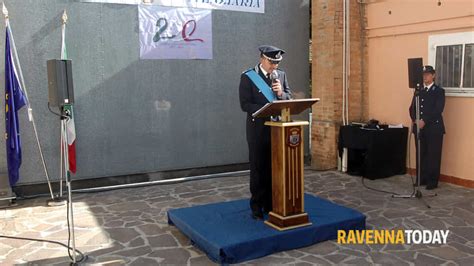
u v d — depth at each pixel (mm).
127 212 6113
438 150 6891
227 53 8141
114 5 7246
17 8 6707
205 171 8172
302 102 4617
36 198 6895
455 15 6832
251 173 5121
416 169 7074
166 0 7570
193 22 7801
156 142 7738
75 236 5203
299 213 4797
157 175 7797
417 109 6461
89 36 7137
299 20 8750
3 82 6629
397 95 7949
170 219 5473
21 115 6844
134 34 7414
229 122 8273
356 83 8453
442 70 7160
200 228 4820
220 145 8242
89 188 7336
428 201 6312
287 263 4359
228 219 5121
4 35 6602
